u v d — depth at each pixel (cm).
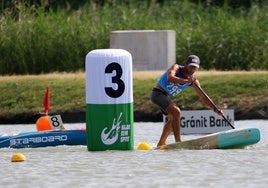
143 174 4678
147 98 8512
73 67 10562
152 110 8312
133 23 11219
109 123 5619
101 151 5650
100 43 10725
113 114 5612
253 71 9881
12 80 9338
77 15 11225
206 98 5850
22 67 10556
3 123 8612
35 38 10575
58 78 9350
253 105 8362
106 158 5312
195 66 5725
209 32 10738
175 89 5800
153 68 10400
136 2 12850
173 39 10488
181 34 10888
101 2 13338
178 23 11306
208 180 4447
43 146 6131
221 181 4409
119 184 4375
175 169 4831
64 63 10562
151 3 12150
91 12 11431
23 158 5312
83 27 10775
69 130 6166
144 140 6556
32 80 9281
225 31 10675
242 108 8362
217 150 5650
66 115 8550
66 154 5578
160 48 10400
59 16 11012
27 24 10694
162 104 5788
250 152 5534
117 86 5581
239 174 4619
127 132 5662
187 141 5719
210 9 12444
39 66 10562
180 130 6125
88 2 13450
